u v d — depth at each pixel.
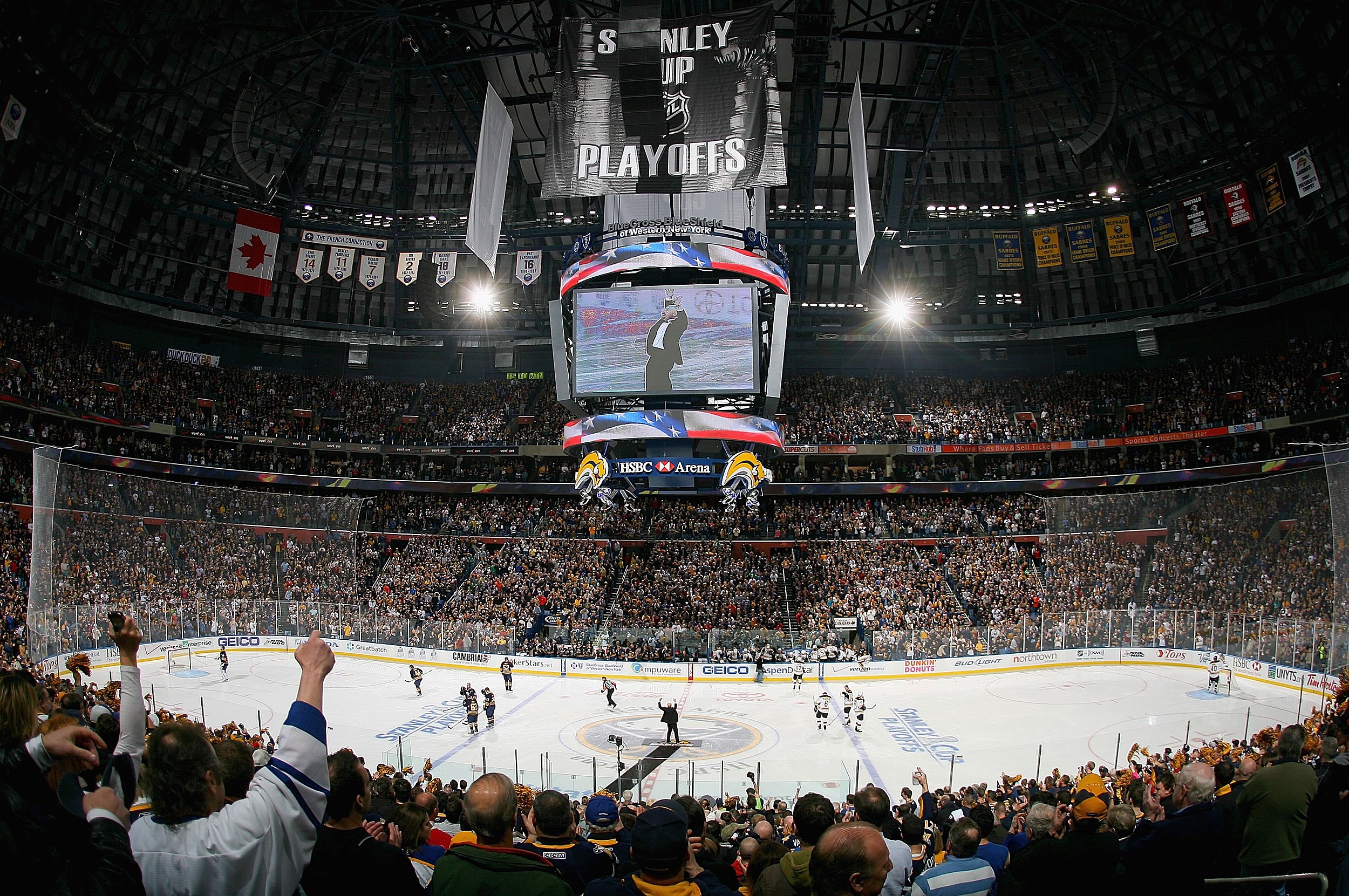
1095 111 44.75
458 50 44.66
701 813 7.49
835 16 41.56
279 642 44.81
